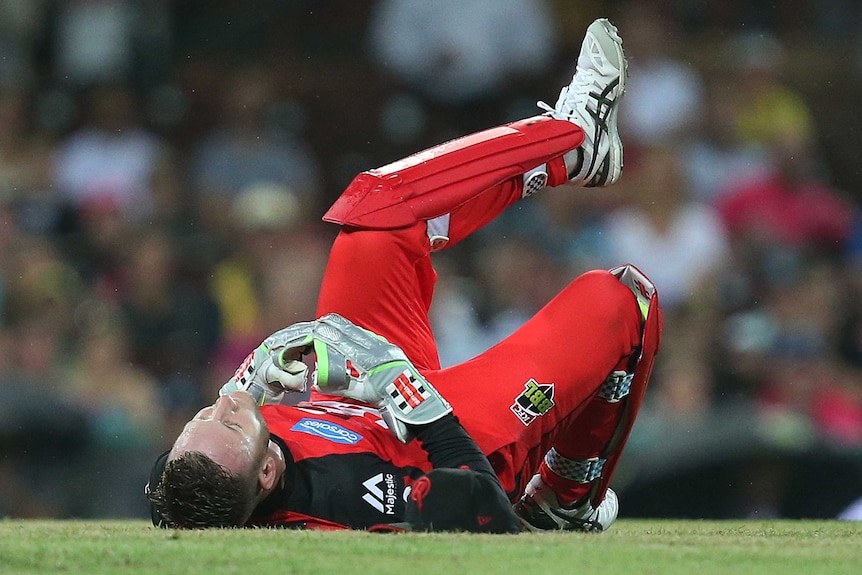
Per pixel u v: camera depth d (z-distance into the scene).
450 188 11.80
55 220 30.84
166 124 33.50
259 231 30.50
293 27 36.44
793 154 33.44
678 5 35.38
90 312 27.61
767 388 27.98
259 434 9.88
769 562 8.62
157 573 8.00
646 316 11.75
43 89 33.72
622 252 29.58
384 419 10.34
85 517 23.83
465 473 9.66
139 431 25.45
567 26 34.75
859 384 28.86
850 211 33.59
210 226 31.02
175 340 27.89
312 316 29.00
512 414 11.05
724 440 23.27
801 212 32.75
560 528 12.36
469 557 8.45
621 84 13.54
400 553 8.56
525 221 30.03
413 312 11.75
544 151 12.51
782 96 34.66
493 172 12.10
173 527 10.23
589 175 13.34
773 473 23.20
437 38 34.06
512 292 28.55
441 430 10.16
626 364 11.77
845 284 31.25
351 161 34.22
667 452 23.09
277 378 10.80
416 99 34.56
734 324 29.11
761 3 36.53
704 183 32.16
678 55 34.28
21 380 24.77
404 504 10.24
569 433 11.94
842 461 23.31
